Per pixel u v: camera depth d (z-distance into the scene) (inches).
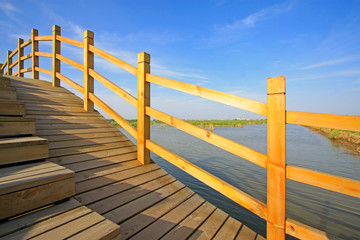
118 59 118.3
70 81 162.4
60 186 51.1
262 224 145.0
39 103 131.2
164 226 65.7
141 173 93.7
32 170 53.8
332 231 136.8
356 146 509.7
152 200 77.4
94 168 85.5
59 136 99.3
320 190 207.5
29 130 72.9
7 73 282.7
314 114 56.0
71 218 44.3
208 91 78.6
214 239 64.7
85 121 126.6
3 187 41.3
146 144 103.0
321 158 358.6
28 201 44.9
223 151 428.8
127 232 59.9
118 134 125.0
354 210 164.9
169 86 92.7
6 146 55.6
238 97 70.7
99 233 39.0
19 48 240.4
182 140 618.2
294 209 166.7
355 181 49.6
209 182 77.3
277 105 61.1
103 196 71.4
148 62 105.9
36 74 210.8
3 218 41.1
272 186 62.1
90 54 144.4
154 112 99.1
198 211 77.7
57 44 185.6
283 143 60.2
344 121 51.3
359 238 129.7
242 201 68.9
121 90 118.1
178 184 93.7
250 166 304.0
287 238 126.4
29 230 39.1
